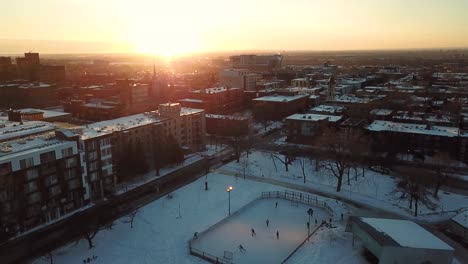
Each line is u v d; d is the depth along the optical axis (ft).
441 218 336.08
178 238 305.94
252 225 329.93
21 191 311.06
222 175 462.60
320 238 293.84
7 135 369.50
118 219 341.62
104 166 388.98
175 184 431.84
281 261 269.03
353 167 456.04
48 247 292.61
